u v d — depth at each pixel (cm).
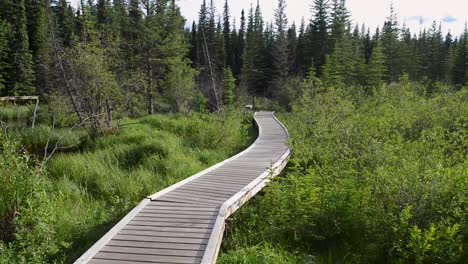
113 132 1460
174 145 1231
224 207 641
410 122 987
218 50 5056
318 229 607
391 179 569
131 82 1852
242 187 777
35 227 550
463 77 4003
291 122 1752
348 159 700
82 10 2447
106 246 509
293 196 653
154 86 2623
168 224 582
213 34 5012
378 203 570
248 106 3347
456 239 479
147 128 1573
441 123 1014
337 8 4259
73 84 1457
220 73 4269
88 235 609
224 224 599
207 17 5038
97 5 4016
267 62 4634
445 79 3738
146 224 582
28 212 553
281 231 611
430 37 4909
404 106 1203
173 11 2684
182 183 805
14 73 3284
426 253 486
